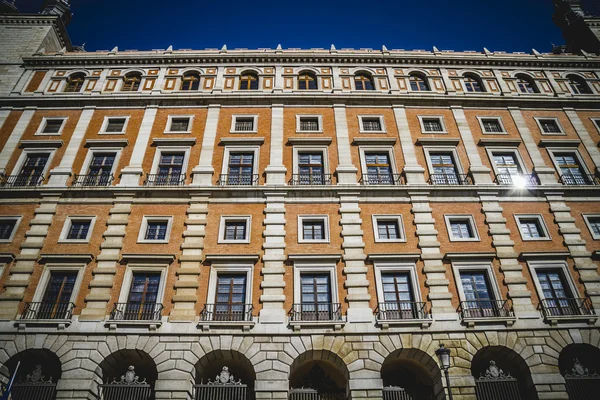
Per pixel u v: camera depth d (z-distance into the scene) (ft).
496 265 73.61
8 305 67.51
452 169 87.86
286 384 61.77
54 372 66.54
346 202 80.18
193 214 78.23
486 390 63.21
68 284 70.90
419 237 76.33
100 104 97.50
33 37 112.57
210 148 88.58
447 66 108.27
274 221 77.20
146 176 84.43
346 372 63.98
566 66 109.81
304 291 70.85
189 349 64.13
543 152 91.66
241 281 71.72
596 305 69.72
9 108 96.17
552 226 79.30
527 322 67.67
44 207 78.89
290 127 93.15
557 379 62.90
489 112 98.48
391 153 88.74
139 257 72.08
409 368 69.92
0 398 57.26
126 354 65.31
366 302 68.90
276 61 106.93
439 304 69.10
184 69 105.81
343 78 104.68
